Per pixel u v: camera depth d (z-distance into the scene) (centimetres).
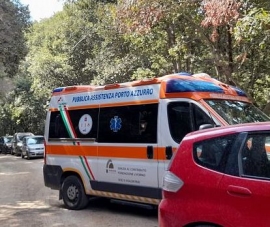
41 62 3008
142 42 1627
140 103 737
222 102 696
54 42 3136
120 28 1255
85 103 844
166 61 1748
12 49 2253
